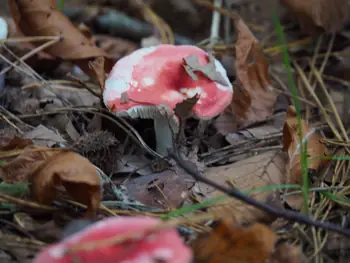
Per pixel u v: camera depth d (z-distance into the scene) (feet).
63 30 1.94
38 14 1.94
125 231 1.36
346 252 1.56
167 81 1.69
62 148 1.60
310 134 1.71
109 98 1.66
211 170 1.72
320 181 1.70
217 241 1.45
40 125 1.75
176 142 1.75
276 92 1.96
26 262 1.49
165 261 1.32
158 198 1.65
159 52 1.73
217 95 1.69
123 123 1.81
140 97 1.65
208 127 1.86
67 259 1.33
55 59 2.02
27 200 1.58
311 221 1.48
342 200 1.65
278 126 1.88
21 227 1.53
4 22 1.85
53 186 1.55
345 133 1.83
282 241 1.57
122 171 1.72
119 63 1.71
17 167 1.60
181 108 1.64
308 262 1.53
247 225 1.58
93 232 1.36
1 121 1.78
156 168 1.72
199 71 1.70
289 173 1.69
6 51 1.93
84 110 1.81
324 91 1.96
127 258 1.32
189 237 1.53
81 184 1.54
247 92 1.88
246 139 1.83
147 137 1.82
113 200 1.63
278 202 1.62
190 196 1.65
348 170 1.73
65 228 1.54
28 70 1.96
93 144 1.69
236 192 1.49
